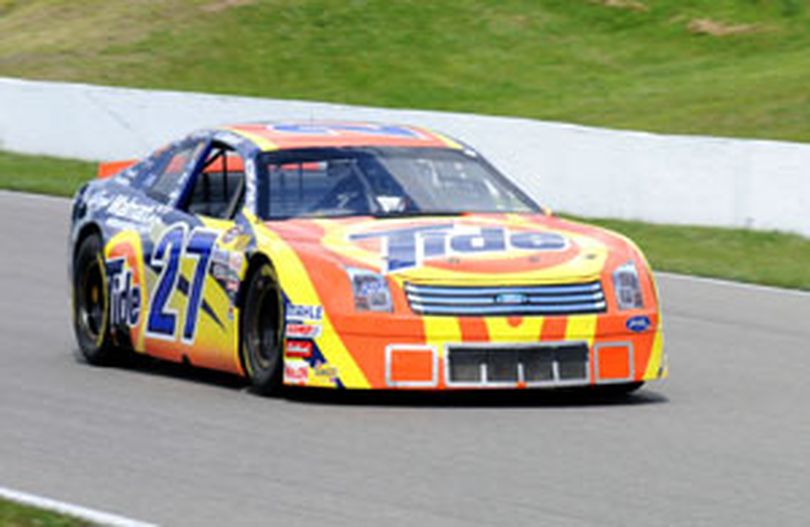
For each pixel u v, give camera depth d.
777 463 18.31
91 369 26.12
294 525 15.21
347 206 23.86
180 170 26.39
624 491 16.70
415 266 21.62
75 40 94.69
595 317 21.73
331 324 21.41
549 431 20.12
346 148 24.86
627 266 22.47
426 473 17.59
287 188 24.05
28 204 51.50
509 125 52.91
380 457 18.45
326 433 19.94
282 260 22.06
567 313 21.66
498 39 91.50
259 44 91.38
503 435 19.81
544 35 92.19
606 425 20.61
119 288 26.27
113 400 22.69
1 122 68.06
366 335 21.31
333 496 16.42
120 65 89.75
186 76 88.00
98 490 16.81
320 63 88.62
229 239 23.77
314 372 21.50
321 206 23.81
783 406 22.42
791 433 20.30
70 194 54.62
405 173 24.55
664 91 76.81
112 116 64.06
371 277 21.50
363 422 20.67
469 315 21.34
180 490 16.78
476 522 15.31
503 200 24.69
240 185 24.61
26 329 30.22
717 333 30.38
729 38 90.00
